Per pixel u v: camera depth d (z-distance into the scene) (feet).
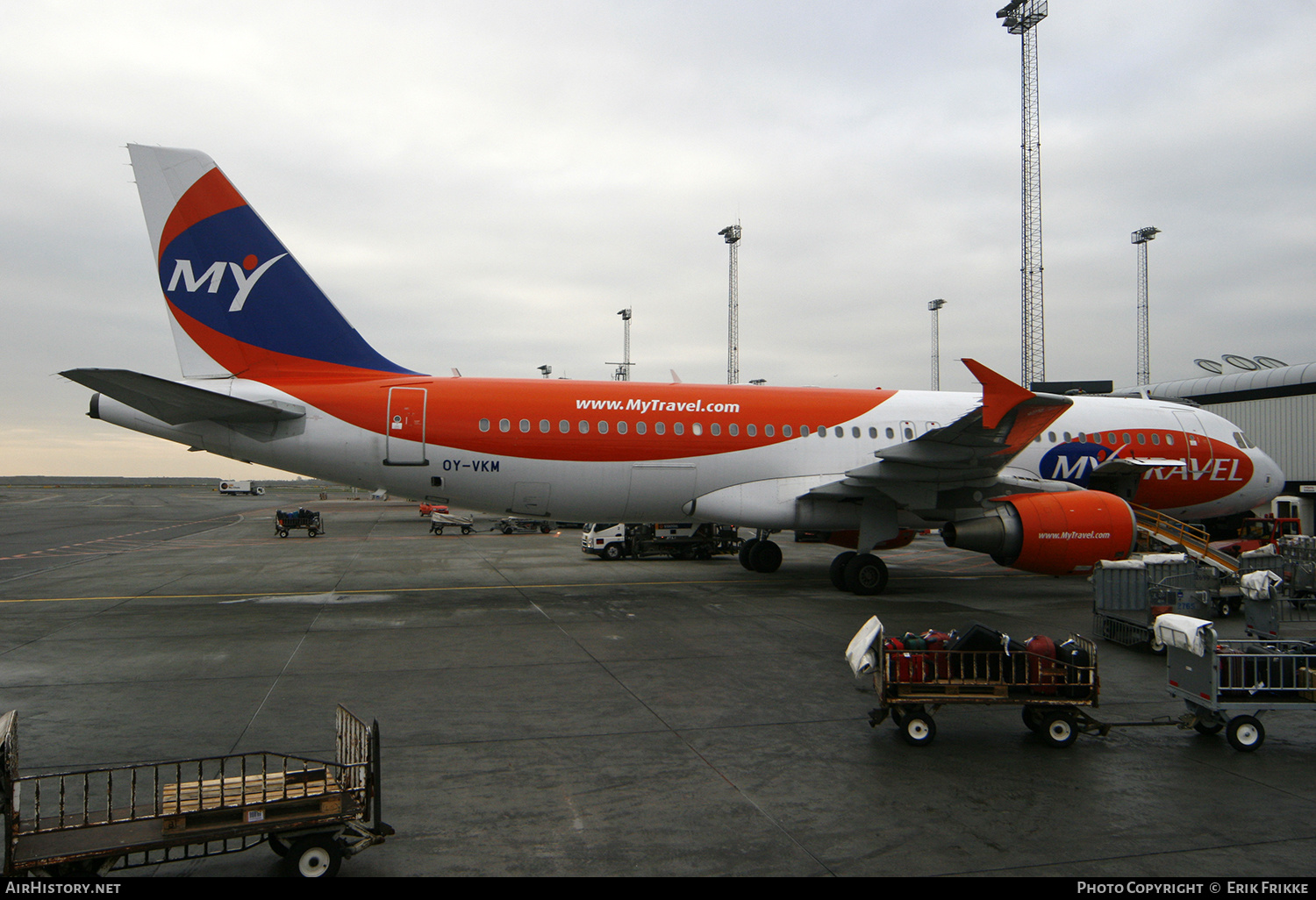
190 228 47.96
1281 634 39.50
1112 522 50.26
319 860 15.67
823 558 81.30
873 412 56.85
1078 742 24.14
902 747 23.40
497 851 16.70
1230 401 102.78
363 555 85.71
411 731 24.67
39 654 35.53
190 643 37.76
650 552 81.76
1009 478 54.95
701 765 21.83
